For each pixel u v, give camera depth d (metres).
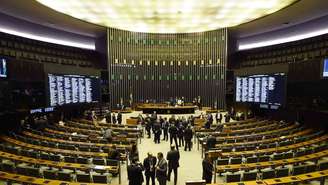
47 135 12.59
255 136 12.10
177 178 8.91
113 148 8.91
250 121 18.28
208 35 26.02
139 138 14.10
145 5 17.05
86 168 7.53
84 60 24.47
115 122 18.77
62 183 6.17
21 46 18.14
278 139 11.46
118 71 25.44
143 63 26.45
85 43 24.91
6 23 17.27
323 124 15.06
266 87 17.59
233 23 21.97
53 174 6.88
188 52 26.77
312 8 16.39
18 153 9.24
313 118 15.95
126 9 17.81
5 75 13.31
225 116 19.88
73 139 11.81
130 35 25.88
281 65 16.39
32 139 11.32
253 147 9.95
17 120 14.90
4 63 13.25
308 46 19.17
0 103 13.24
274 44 22.48
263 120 18.86
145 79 26.52
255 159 8.34
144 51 26.42
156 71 26.73
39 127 14.61
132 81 26.08
